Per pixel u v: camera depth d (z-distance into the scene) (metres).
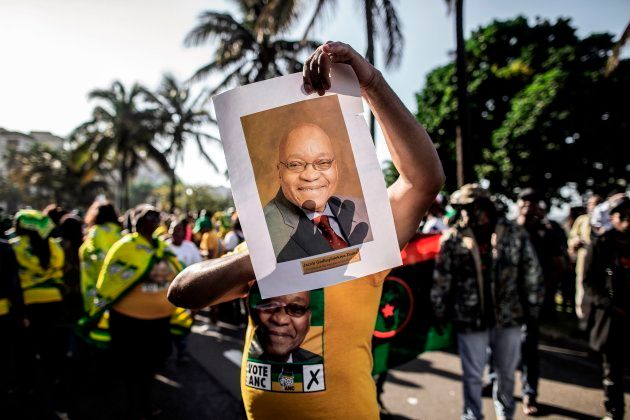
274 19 8.95
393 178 8.95
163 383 4.09
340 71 0.92
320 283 0.91
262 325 1.16
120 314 3.05
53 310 3.91
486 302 2.73
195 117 25.36
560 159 10.41
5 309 3.26
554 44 13.45
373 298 1.16
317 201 0.92
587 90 10.10
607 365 2.96
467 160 6.91
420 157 0.99
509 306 2.74
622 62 10.55
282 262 0.91
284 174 0.92
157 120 25.41
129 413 3.09
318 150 0.92
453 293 2.80
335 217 0.93
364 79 0.93
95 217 3.74
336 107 0.92
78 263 4.27
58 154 41.38
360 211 0.92
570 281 5.88
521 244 2.78
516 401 3.57
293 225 0.92
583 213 6.14
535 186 10.94
